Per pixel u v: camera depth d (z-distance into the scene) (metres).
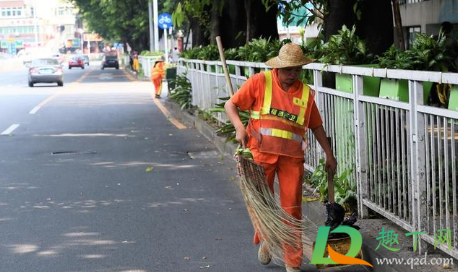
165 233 8.87
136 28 74.88
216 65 18.28
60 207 10.42
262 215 6.72
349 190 8.62
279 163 6.97
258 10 20.31
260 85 6.89
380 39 11.77
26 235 8.88
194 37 30.75
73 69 98.44
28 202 10.80
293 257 6.86
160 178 12.62
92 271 7.40
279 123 6.89
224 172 13.12
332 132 9.29
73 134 19.61
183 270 7.39
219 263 7.61
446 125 6.18
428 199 6.63
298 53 6.70
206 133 18.59
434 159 6.45
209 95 19.84
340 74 8.90
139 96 36.56
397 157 7.30
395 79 7.39
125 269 7.45
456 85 6.17
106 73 78.81
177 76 26.25
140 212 10.02
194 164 14.13
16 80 60.50
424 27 25.39
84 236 8.78
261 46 14.26
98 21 83.69
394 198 7.48
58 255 7.99
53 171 13.52
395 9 11.72
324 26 12.86
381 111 7.62
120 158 15.04
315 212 8.88
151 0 64.38
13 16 199.38
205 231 8.94
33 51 121.19
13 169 13.82
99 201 10.77
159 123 22.39
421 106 6.58
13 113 26.69
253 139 6.98
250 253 7.95
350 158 8.60
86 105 30.41
